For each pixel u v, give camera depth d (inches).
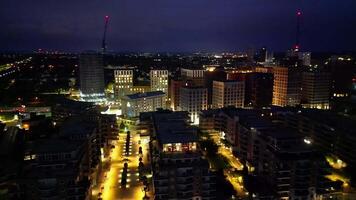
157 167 6919.3
